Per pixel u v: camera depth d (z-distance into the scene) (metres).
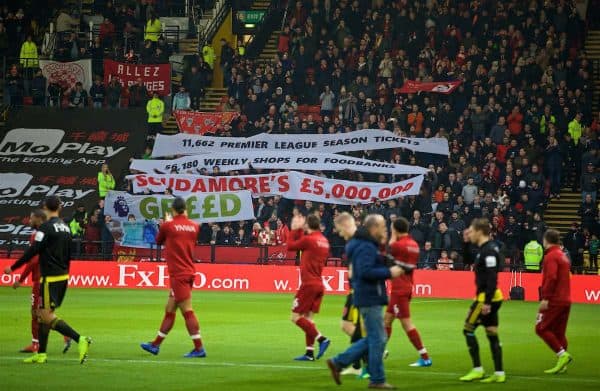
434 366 28.12
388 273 22.25
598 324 42.34
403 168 64.75
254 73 75.62
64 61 77.50
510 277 57.28
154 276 61.38
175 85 80.06
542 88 68.75
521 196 61.97
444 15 74.00
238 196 64.19
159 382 24.34
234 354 30.19
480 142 65.69
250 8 84.62
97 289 60.25
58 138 73.94
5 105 76.94
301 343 33.38
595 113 72.62
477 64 70.88
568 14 73.12
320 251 28.81
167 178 65.44
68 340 29.77
